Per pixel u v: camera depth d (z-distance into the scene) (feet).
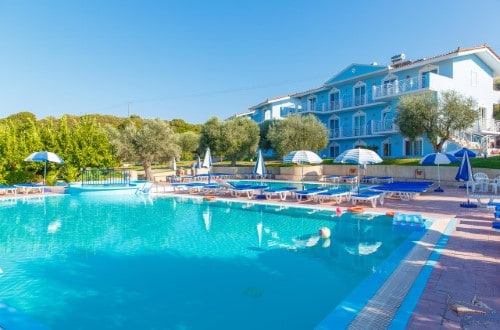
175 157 97.66
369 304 15.81
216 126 117.39
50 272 22.93
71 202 57.41
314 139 99.14
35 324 15.35
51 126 87.35
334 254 26.13
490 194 56.24
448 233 29.50
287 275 21.83
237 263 24.47
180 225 38.04
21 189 68.85
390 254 23.62
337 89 127.85
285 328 15.23
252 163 135.33
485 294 16.39
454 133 89.30
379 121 109.19
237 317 16.34
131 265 24.34
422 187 55.52
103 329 15.37
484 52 98.73
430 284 17.76
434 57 95.76
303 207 46.80
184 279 21.44
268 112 150.30
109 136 101.09
